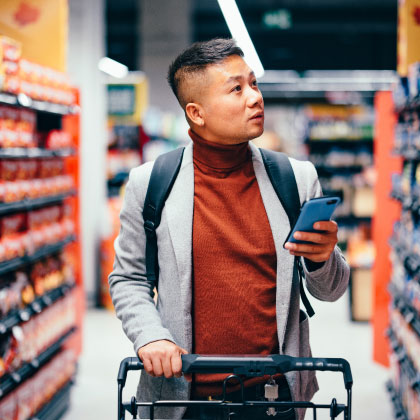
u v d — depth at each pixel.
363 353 6.03
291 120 17.14
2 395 3.55
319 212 1.51
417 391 3.59
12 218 3.85
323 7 17.95
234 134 1.69
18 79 3.77
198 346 1.75
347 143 10.36
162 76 13.65
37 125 4.99
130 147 10.02
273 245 1.74
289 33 20.94
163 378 1.78
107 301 7.79
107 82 10.09
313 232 1.57
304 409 1.85
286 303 1.73
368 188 8.02
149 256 1.81
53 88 4.49
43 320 4.25
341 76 20.39
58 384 4.53
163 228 1.77
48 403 4.28
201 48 1.71
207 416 1.75
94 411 4.63
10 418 3.53
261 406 1.58
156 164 1.82
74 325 5.08
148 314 1.71
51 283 4.51
